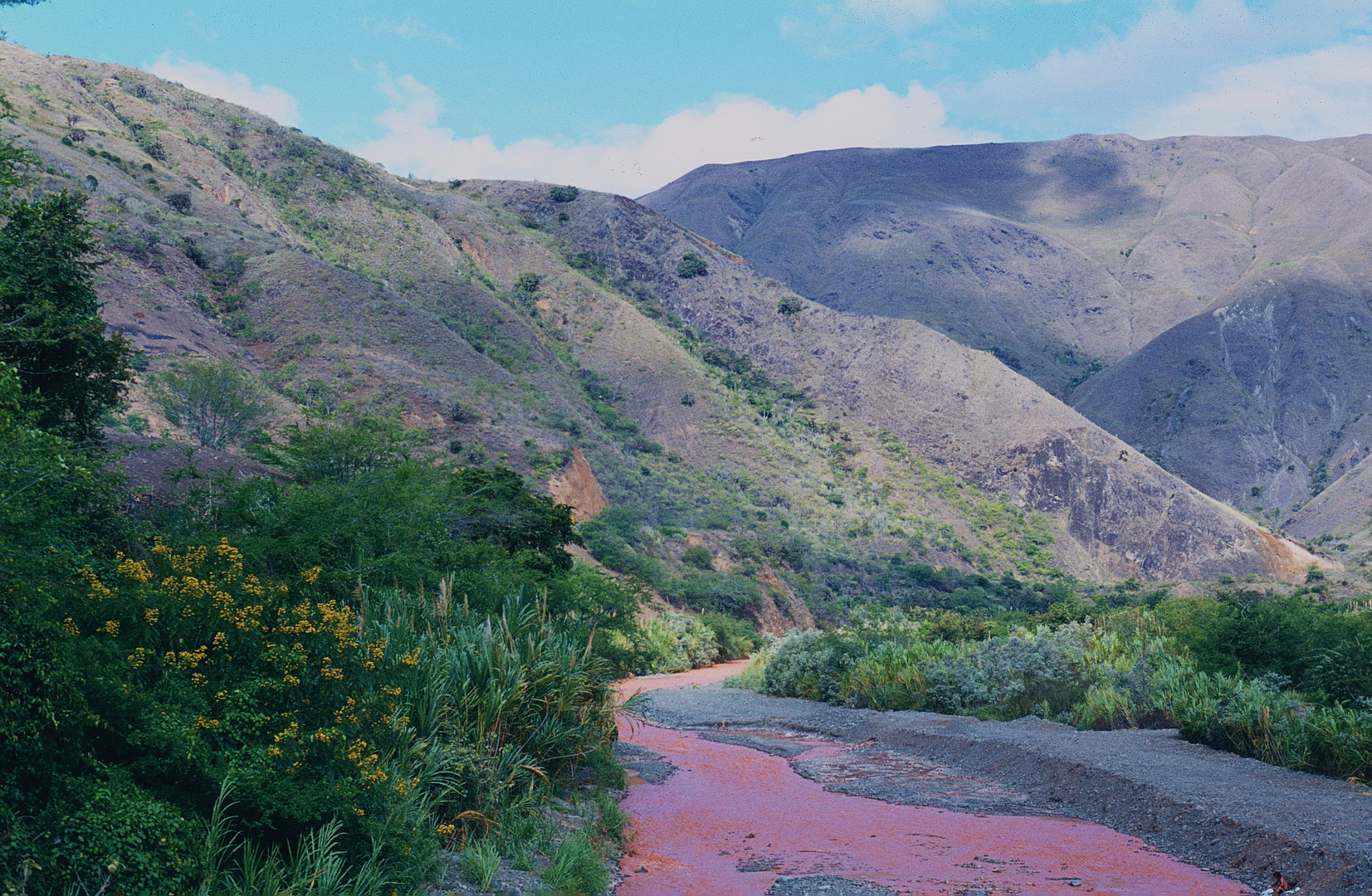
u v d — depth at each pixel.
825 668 25.83
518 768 10.38
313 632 7.68
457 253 130.25
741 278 160.88
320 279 83.12
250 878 5.89
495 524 27.50
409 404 71.19
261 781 6.44
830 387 139.62
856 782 14.77
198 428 48.56
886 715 21.06
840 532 102.56
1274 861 9.06
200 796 6.25
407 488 19.36
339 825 6.73
